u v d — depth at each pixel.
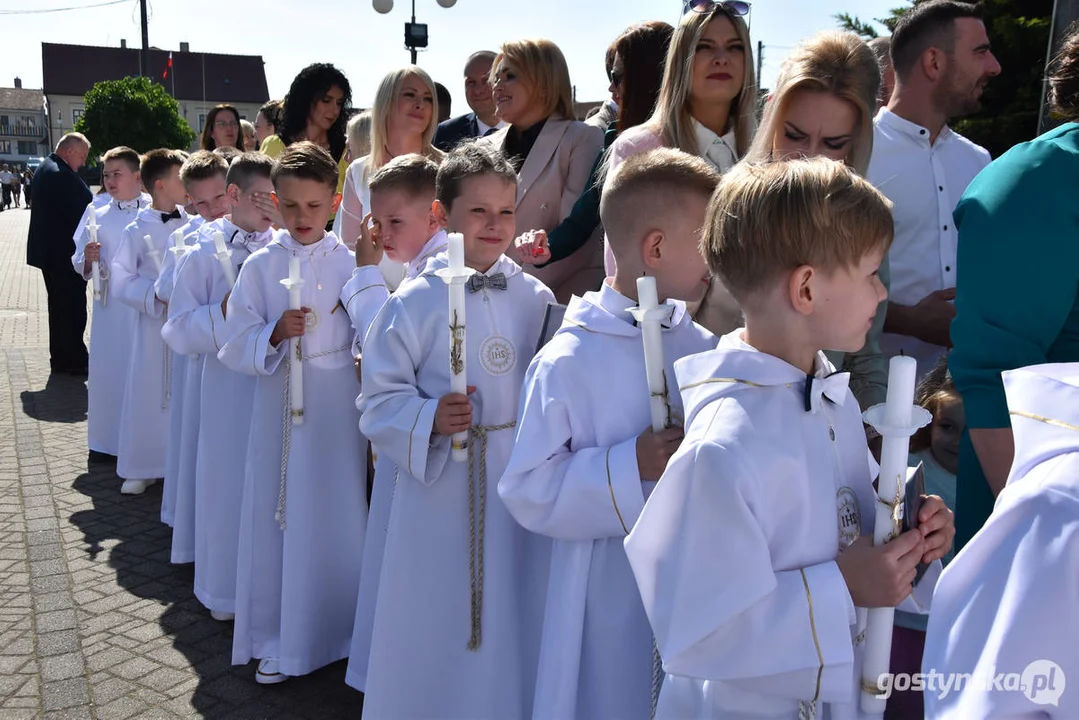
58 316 8.57
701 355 1.63
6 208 44.81
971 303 1.90
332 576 3.43
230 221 4.31
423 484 2.60
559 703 2.04
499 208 2.61
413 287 2.66
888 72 3.93
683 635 1.50
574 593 2.06
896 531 1.49
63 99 69.75
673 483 1.53
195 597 4.07
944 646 1.30
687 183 2.02
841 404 1.62
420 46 13.30
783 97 2.47
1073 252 1.79
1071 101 1.85
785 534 1.52
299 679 3.37
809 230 1.48
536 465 2.04
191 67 69.62
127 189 6.50
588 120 5.23
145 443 5.51
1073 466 1.22
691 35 2.84
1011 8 7.93
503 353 2.62
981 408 1.87
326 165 3.50
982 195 1.91
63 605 3.93
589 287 3.69
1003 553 1.25
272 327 3.34
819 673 1.45
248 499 3.45
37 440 6.51
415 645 2.62
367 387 2.63
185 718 3.08
